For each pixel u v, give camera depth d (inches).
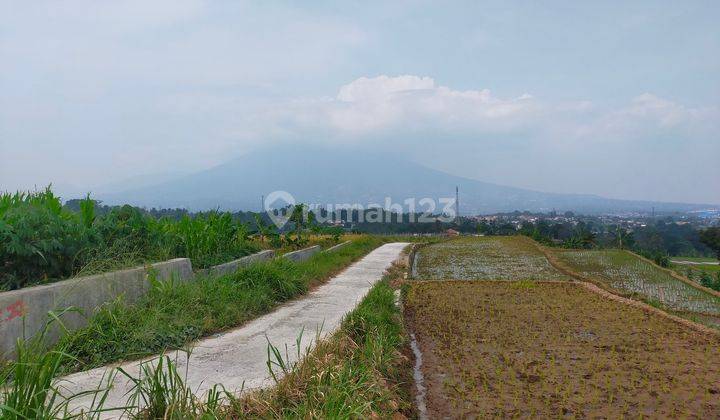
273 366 220.5
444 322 378.6
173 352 237.5
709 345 313.1
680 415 206.8
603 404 218.2
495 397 228.2
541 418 204.4
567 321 381.4
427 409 217.0
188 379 202.2
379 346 257.3
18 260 230.7
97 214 328.2
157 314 258.5
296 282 422.0
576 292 520.1
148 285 291.0
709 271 1103.6
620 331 349.7
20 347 138.5
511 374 258.7
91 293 245.9
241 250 486.6
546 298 483.2
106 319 240.8
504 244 1306.6
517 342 321.4
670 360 281.4
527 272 761.6
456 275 719.1
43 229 244.4
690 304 535.5
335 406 167.2
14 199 300.8
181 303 286.5
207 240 420.2
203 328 274.2
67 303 228.7
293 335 278.4
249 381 200.5
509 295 499.2
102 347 223.5
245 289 358.3
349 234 1379.2
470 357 289.6
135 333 237.0
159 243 349.4
